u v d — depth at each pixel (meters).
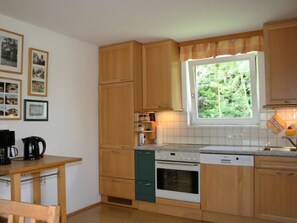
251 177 3.07
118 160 3.95
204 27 3.32
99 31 3.46
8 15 2.89
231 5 2.68
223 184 3.22
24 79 3.08
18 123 3.00
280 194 2.94
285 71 3.08
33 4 2.62
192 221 3.38
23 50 3.07
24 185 3.00
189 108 4.10
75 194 3.71
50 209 1.19
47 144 3.34
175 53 3.89
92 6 2.68
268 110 3.56
